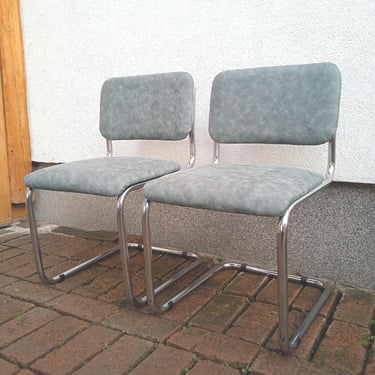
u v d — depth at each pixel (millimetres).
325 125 1127
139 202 1805
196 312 1166
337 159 1316
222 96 1301
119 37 1695
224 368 905
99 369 910
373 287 1323
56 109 1964
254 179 924
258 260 1531
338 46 1264
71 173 1152
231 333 1047
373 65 1223
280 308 904
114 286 1363
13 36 1954
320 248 1399
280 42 1354
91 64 1802
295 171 1029
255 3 1374
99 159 1352
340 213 1350
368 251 1320
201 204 903
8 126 2002
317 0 1272
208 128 1475
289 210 857
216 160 1368
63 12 1826
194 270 1489
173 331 1062
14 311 1191
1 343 1021
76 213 2035
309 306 1190
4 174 2025
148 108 1440
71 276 1450
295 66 1189
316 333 1035
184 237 1688
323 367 901
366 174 1277
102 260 1605
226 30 1444
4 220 2059
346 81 1269
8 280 1420
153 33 1604
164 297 1273
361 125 1266
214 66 1493
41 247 1769
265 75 1231
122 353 969
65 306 1215
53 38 1888
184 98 1368
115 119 1512
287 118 1192
